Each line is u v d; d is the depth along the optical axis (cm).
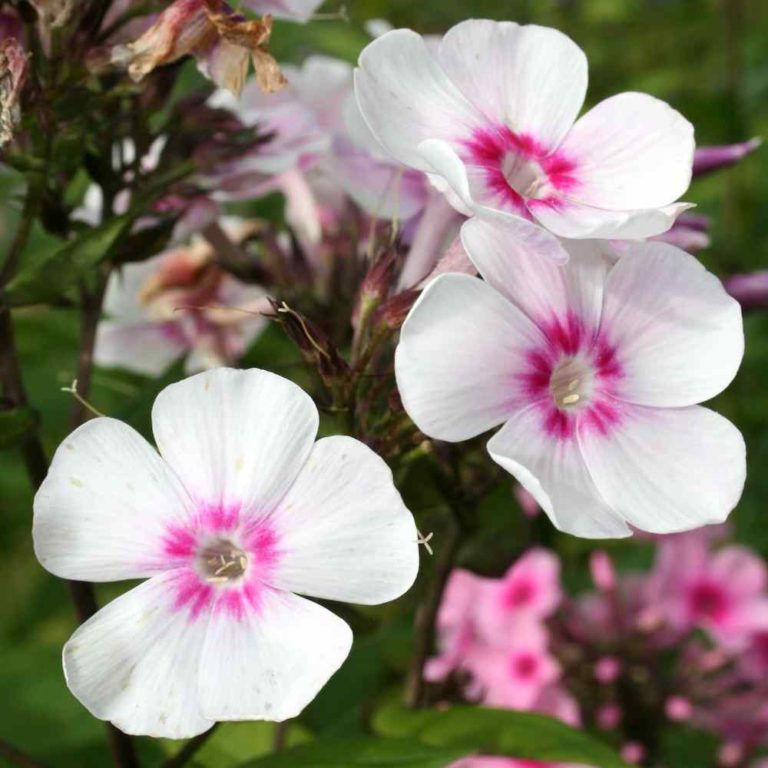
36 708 22
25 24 18
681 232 18
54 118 18
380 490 14
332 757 17
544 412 15
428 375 15
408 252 20
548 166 16
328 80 22
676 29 40
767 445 30
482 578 22
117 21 18
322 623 14
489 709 19
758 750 26
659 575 26
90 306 20
